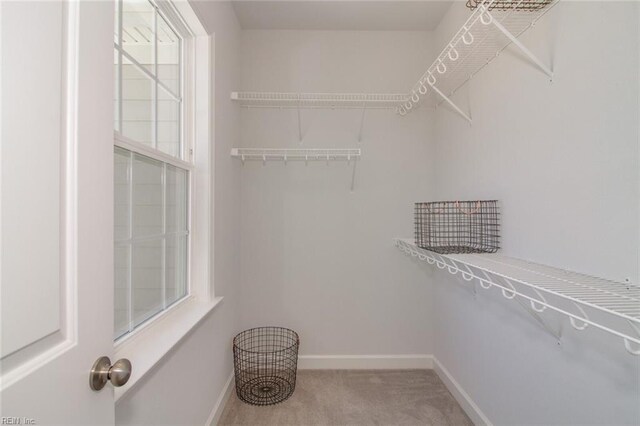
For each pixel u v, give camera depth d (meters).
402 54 2.09
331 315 2.08
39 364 0.43
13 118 0.40
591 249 0.89
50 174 0.46
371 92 2.09
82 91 0.52
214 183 1.50
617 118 0.81
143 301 1.04
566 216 0.98
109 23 0.60
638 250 0.76
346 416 1.57
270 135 2.06
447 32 1.88
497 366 1.35
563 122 0.99
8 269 0.39
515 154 1.24
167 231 1.21
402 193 2.10
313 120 2.08
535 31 1.12
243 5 1.83
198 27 1.35
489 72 1.43
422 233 1.90
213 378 1.49
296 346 1.92
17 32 0.41
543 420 1.07
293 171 2.07
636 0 0.76
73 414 0.49
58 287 0.47
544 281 0.85
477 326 1.52
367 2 1.81
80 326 0.51
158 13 1.18
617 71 0.81
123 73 0.95
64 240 0.49
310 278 2.07
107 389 0.58
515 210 1.24
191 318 1.20
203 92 1.43
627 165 0.78
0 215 0.38
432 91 2.09
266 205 2.06
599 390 0.86
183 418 1.14
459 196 1.74
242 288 2.05
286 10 1.88
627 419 0.79
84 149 0.53
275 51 2.06
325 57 2.08
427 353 2.09
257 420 1.54
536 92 1.12
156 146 1.17
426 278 2.10
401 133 2.10
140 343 0.97
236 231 1.95
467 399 1.60
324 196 2.08
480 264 1.12
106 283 0.59
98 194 0.56
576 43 0.94
